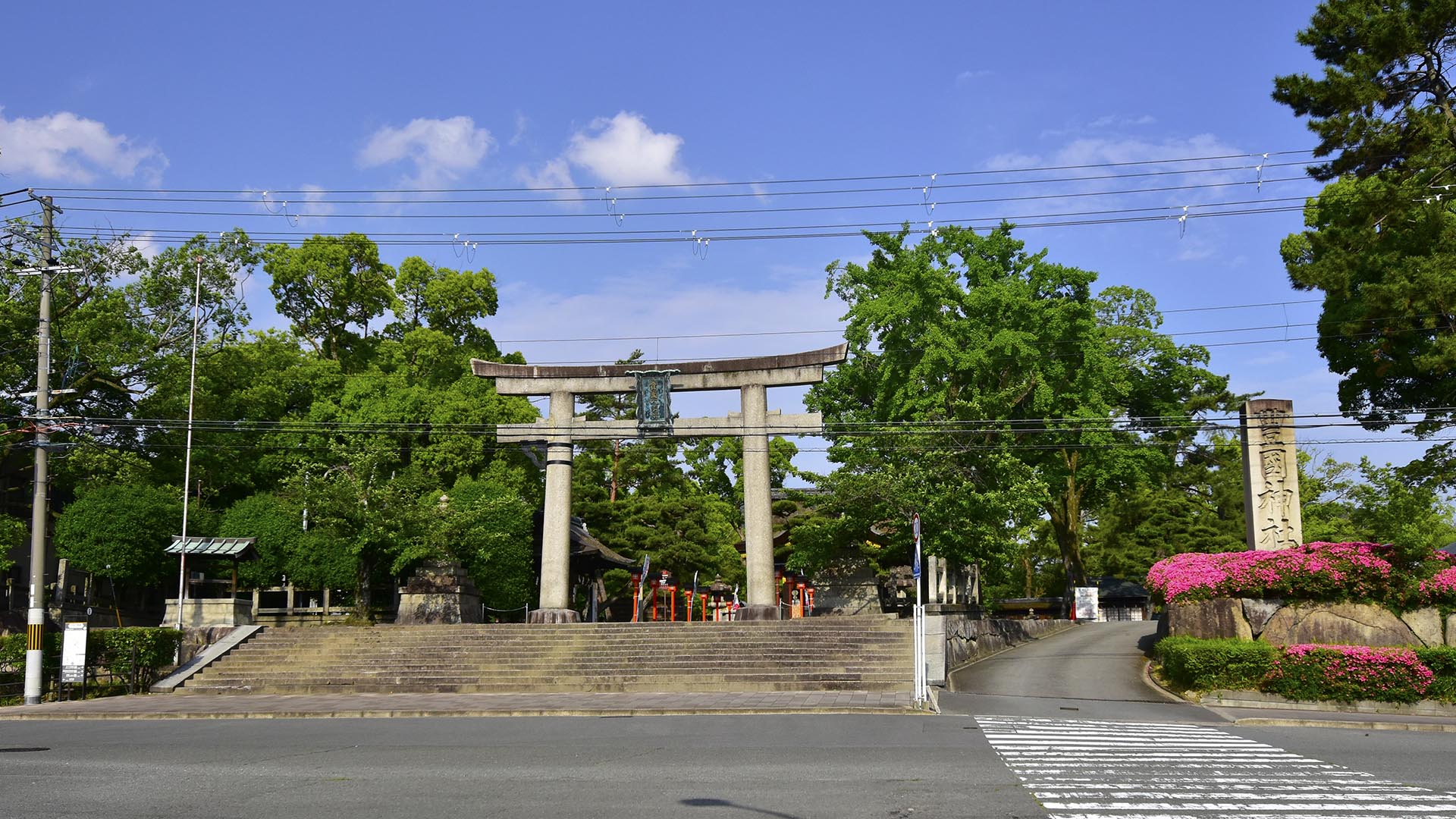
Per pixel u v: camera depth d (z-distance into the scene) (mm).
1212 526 57688
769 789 12391
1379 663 23625
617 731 19328
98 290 43625
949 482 37562
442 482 48031
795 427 36406
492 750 16422
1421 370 27578
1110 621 50344
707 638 31609
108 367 42062
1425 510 41625
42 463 28547
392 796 12062
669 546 50781
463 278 61188
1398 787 12703
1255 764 14727
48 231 29188
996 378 46250
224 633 33344
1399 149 28828
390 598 50812
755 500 36281
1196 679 25422
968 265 47000
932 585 37781
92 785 13016
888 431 39312
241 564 40188
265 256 60469
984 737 17969
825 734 18453
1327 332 35031
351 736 18797
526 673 29453
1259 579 27094
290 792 12430
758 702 24359
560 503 37438
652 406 37344
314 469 43312
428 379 54344
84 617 42812
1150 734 18750
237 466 48750
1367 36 28344
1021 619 40031
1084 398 46562
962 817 10719
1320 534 49375
